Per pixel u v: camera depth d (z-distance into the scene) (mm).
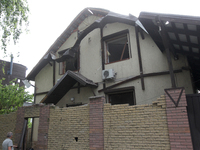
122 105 5273
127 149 4883
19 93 12000
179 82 6809
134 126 4961
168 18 5000
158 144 4543
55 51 11500
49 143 6305
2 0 7449
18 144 6969
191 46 5910
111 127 5270
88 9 10172
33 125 10336
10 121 7707
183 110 4398
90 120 5621
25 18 8352
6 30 7965
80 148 5637
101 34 9391
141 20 5656
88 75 9359
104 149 5176
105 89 8477
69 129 6051
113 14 8461
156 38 6598
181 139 4262
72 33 11086
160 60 7402
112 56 9289
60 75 10688
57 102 9961
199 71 7727
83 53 9938
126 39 9047
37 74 11812
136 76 7738
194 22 4594
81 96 9211
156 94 7152
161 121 4648
